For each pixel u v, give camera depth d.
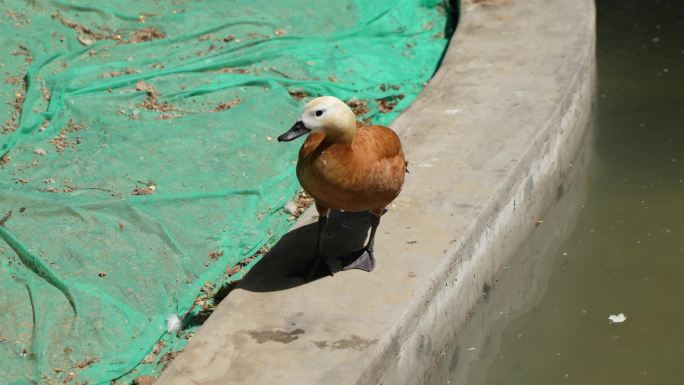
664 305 9.98
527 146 10.61
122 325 8.34
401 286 8.07
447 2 15.55
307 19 14.04
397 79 13.16
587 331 9.70
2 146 10.52
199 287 8.97
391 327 7.52
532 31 13.84
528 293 10.51
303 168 7.64
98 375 7.83
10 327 8.20
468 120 11.25
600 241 11.26
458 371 9.14
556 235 11.56
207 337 7.45
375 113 12.13
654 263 10.73
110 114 11.34
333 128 7.32
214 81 12.17
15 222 9.17
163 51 12.94
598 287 10.41
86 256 8.89
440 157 10.36
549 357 9.37
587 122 13.68
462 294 9.05
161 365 8.03
